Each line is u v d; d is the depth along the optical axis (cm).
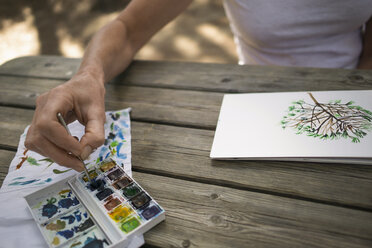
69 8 378
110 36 101
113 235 57
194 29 311
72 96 73
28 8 390
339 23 113
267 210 61
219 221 60
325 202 61
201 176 69
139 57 281
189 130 82
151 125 86
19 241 59
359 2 106
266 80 97
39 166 76
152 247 58
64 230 59
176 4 110
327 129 72
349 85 89
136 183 66
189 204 64
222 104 87
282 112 80
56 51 305
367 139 68
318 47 120
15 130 90
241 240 57
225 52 275
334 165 67
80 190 66
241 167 70
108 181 67
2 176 76
